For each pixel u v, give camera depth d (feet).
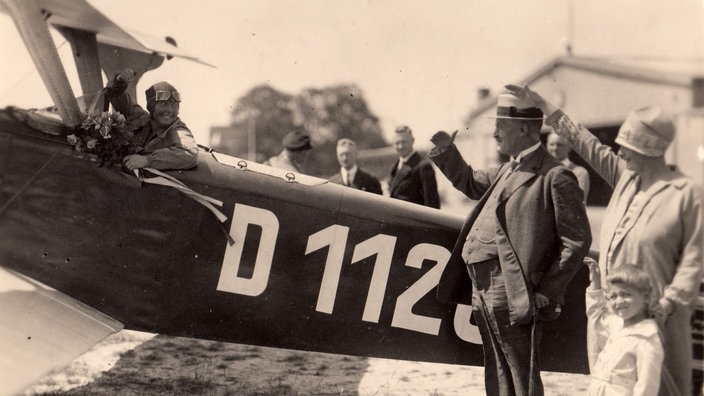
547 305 12.21
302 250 14.19
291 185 14.21
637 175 11.89
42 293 12.84
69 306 12.71
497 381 12.86
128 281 13.74
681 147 31.32
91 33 14.39
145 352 18.62
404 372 17.80
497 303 12.32
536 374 11.97
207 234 13.87
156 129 13.71
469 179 13.51
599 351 12.61
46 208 13.51
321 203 14.23
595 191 33.91
